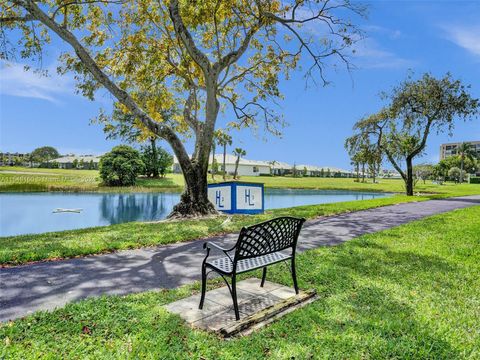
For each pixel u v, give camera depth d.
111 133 34.06
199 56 12.47
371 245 7.21
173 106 18.42
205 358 2.65
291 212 13.66
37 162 80.12
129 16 13.47
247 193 14.74
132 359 2.58
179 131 18.75
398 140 27.62
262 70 16.52
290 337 3.01
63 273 5.12
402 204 18.67
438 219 11.68
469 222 10.91
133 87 15.00
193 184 13.04
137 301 3.87
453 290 4.36
